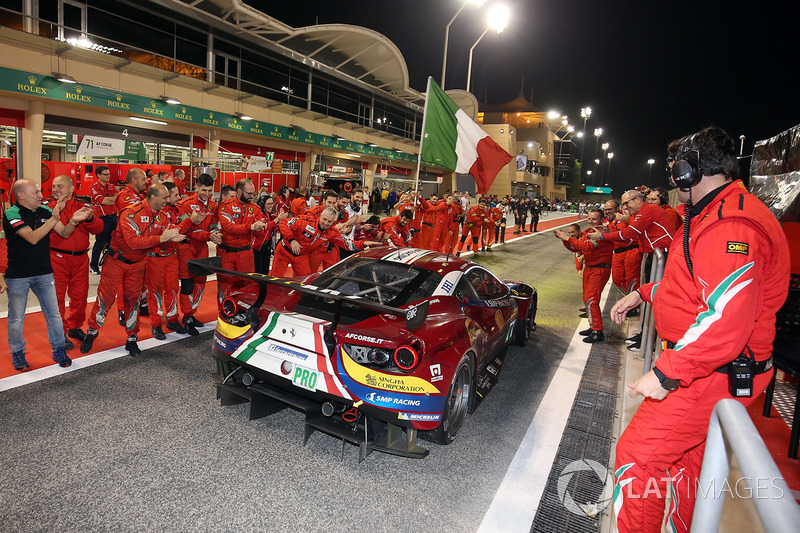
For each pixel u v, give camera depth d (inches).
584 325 267.0
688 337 64.5
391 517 97.8
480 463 121.3
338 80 1039.0
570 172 3511.3
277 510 97.0
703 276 65.1
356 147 1064.2
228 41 756.0
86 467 105.9
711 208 69.5
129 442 117.1
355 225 277.9
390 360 109.7
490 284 180.1
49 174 468.4
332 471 112.7
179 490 100.7
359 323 120.4
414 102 1314.0
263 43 781.9
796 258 138.6
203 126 709.9
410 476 113.4
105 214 300.2
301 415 139.1
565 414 152.4
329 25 840.9
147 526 89.6
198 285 204.5
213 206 213.0
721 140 70.8
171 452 114.3
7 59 478.0
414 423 109.3
